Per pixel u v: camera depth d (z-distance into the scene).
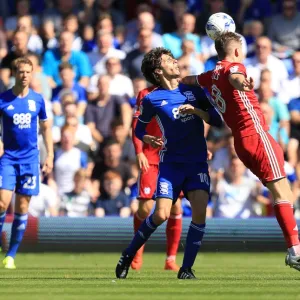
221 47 22.33
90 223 37.66
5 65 44.66
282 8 51.16
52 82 45.09
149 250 37.56
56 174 40.59
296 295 16.95
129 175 40.91
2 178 27.98
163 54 22.06
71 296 16.78
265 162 21.52
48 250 37.72
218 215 39.75
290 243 21.44
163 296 16.69
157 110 21.81
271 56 47.09
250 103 21.77
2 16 52.22
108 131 43.22
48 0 51.84
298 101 45.88
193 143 21.64
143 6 50.00
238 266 29.67
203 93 22.20
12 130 28.05
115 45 49.12
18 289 18.77
